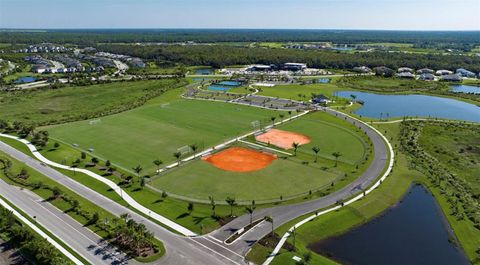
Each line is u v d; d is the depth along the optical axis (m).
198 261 79.38
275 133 165.75
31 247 78.94
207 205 103.62
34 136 155.75
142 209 101.25
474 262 82.06
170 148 147.62
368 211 101.56
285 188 113.62
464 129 176.12
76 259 79.44
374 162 133.88
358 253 84.88
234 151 144.00
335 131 169.38
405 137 162.00
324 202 105.12
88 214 97.19
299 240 87.62
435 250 86.69
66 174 123.19
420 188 117.00
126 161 134.62
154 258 80.06
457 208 103.25
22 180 117.56
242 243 85.88
